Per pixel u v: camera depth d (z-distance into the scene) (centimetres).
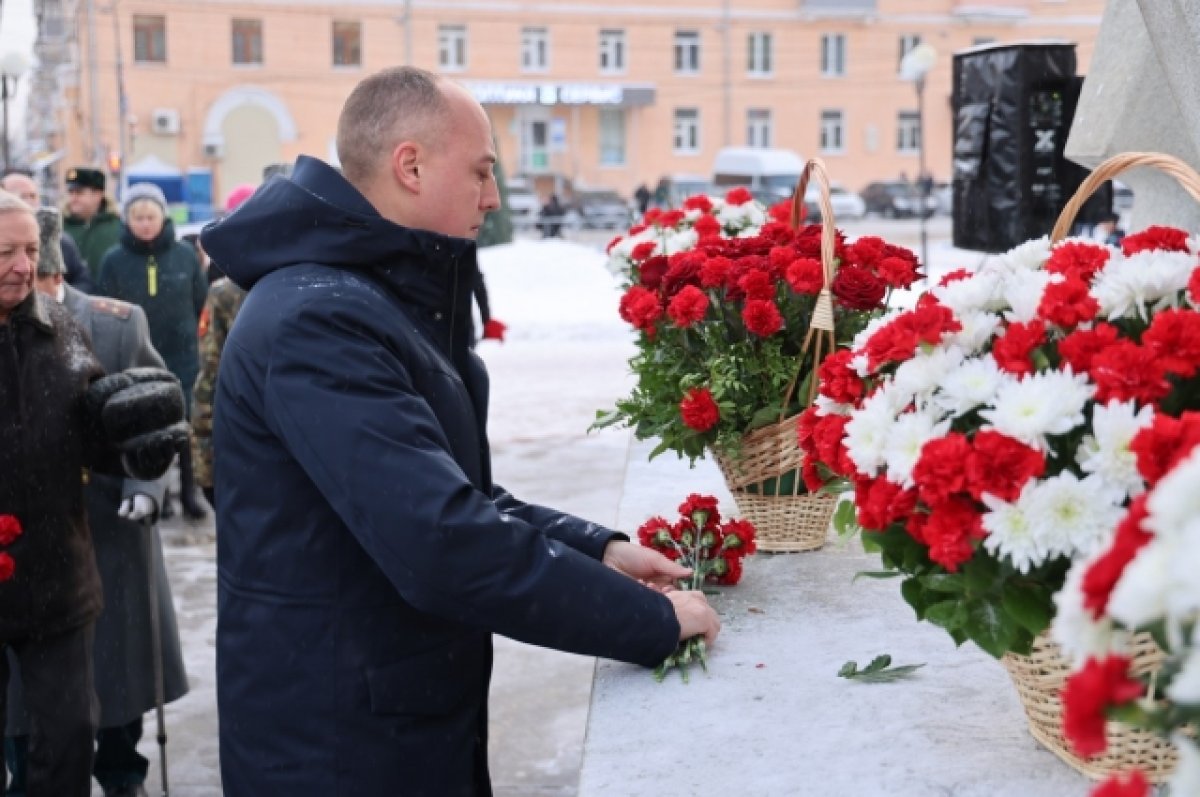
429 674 204
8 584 322
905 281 271
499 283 1867
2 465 322
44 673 331
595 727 196
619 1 4419
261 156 4116
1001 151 732
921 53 1477
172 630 421
